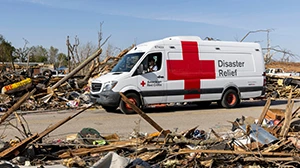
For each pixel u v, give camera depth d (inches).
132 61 502.9
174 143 244.1
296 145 243.1
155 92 497.4
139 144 244.7
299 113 322.0
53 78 812.6
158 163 209.8
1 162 186.9
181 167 209.0
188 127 386.6
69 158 219.3
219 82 544.1
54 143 253.0
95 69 817.5
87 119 443.8
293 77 888.3
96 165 185.6
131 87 484.1
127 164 189.8
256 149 231.3
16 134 337.1
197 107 582.2
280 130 277.1
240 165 213.3
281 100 725.9
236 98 565.3
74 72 682.8
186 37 533.6
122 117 460.4
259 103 648.4
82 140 255.4
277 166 213.5
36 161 215.0
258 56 584.7
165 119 446.9
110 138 273.4
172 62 509.7
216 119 448.5
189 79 518.6
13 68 1210.0
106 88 480.4
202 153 222.2
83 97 633.6
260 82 583.5
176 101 514.9
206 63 534.0
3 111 554.9
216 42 553.9
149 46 503.8
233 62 558.9
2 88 647.8
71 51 1146.7
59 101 632.4
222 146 234.5
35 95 622.2
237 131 280.4
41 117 471.2
